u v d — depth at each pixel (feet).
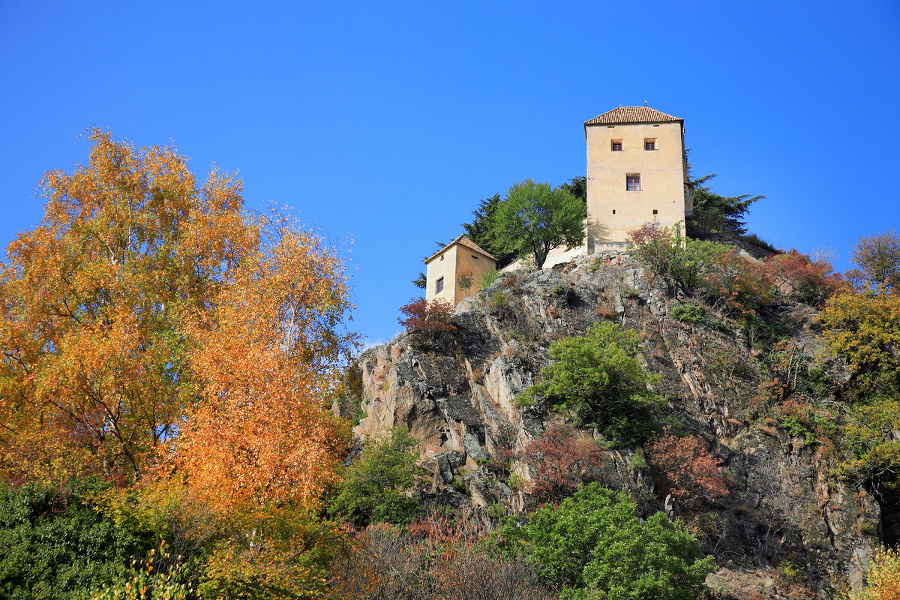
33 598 50.34
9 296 84.79
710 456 104.63
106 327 81.35
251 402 70.69
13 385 75.41
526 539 80.64
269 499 67.31
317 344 82.84
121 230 91.45
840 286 142.92
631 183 173.27
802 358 128.36
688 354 127.34
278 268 83.15
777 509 104.17
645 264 147.84
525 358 122.21
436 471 104.88
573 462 98.27
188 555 59.93
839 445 111.34
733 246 157.79
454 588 67.00
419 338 128.36
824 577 97.14
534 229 171.73
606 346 113.60
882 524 103.30
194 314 83.20
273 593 60.29
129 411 80.18
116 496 59.93
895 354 125.70
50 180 91.97
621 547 73.56
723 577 94.27
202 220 92.07
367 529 86.58
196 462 67.00
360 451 113.70
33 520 56.85
